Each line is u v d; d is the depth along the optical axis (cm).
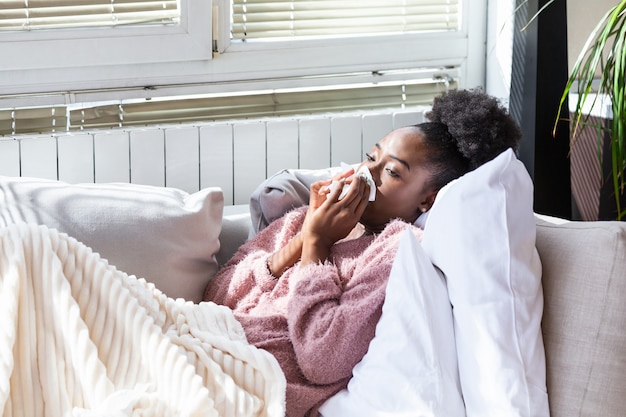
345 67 258
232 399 148
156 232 182
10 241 159
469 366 143
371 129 253
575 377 142
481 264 144
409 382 143
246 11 246
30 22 227
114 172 231
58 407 151
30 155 223
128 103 239
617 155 206
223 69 247
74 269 160
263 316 170
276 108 253
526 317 143
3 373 147
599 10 261
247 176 244
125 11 234
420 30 265
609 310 142
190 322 164
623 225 146
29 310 155
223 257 203
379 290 158
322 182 182
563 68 232
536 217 169
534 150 233
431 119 183
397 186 176
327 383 157
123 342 155
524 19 232
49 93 233
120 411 140
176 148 235
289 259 179
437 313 147
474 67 270
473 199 147
